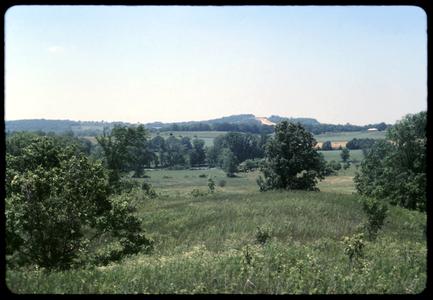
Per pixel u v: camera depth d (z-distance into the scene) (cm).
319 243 1700
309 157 5884
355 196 3878
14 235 1152
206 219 3034
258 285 825
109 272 971
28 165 1838
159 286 830
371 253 1234
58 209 1236
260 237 2166
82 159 1345
